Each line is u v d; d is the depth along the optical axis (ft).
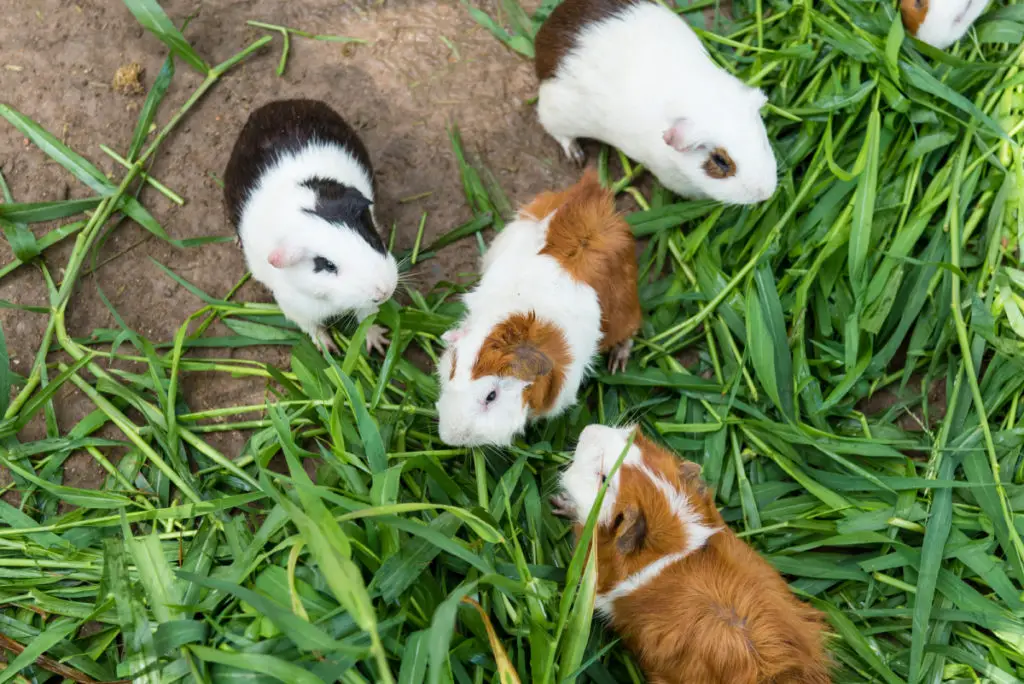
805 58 3.28
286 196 2.90
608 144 3.42
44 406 3.03
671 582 2.69
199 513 2.80
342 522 2.66
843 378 3.09
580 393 3.16
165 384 3.03
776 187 3.18
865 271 3.15
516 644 2.77
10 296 3.17
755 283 3.11
